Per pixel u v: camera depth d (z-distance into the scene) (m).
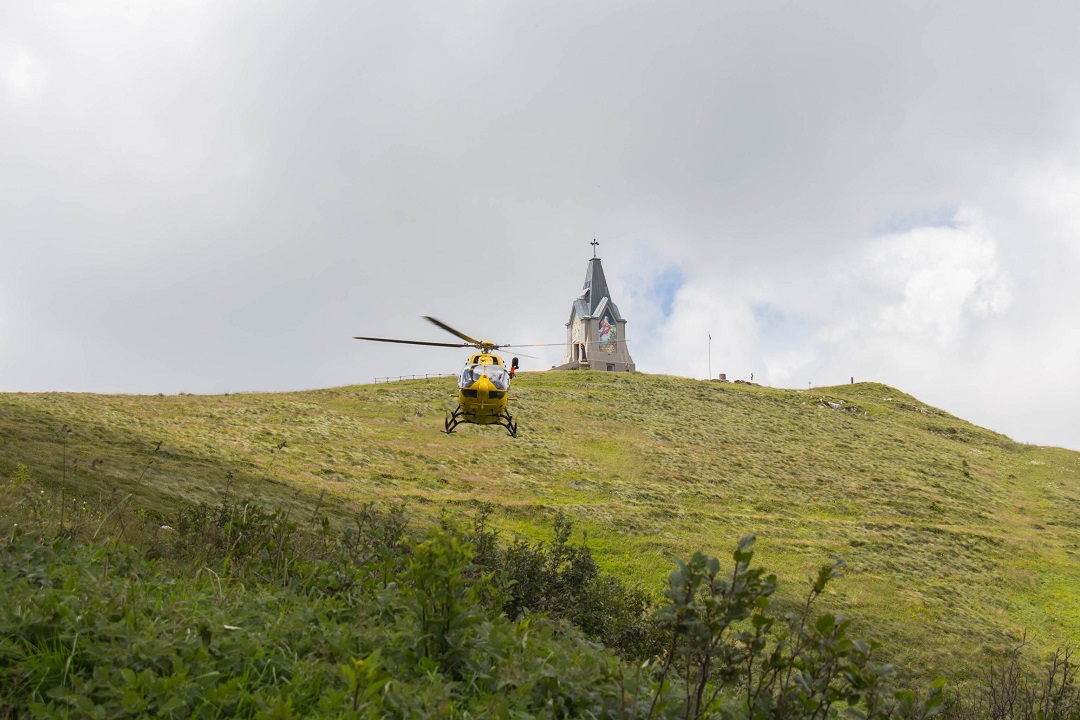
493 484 51.31
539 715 3.58
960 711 7.36
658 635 11.09
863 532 49.44
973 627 34.62
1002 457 83.69
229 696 3.46
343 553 7.71
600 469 59.94
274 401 70.00
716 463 65.38
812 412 90.50
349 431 62.28
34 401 52.72
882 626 32.47
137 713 3.25
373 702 3.37
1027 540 53.28
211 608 4.88
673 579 3.77
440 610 4.57
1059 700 6.68
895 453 76.94
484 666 4.32
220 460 41.12
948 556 46.38
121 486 24.42
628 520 44.78
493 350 22.05
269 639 4.35
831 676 3.71
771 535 46.19
